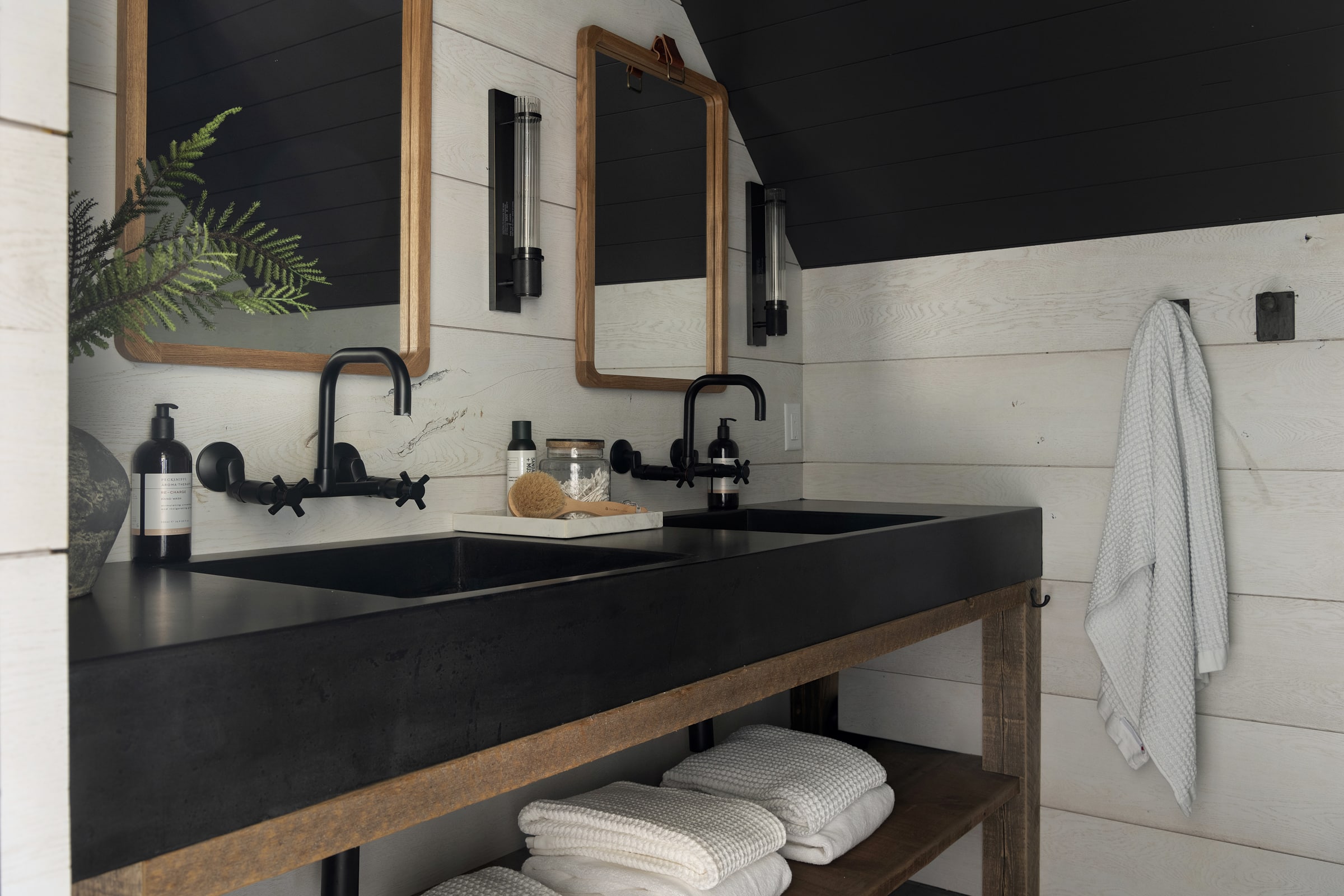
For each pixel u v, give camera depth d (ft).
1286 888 6.32
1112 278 6.94
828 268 8.28
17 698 1.98
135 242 3.91
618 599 3.62
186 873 2.37
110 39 3.92
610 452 6.40
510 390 5.70
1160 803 6.77
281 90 4.50
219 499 4.28
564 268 6.07
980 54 6.50
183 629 2.58
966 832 6.09
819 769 5.73
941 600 5.89
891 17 6.57
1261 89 5.91
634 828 4.65
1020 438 7.35
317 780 2.66
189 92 4.15
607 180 6.32
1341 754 6.14
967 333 7.57
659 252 6.78
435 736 2.97
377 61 4.94
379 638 2.82
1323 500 6.19
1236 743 6.49
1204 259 6.58
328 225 4.69
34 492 2.01
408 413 4.02
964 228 7.45
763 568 4.39
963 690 7.66
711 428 7.35
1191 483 6.37
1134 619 6.64
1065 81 6.40
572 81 6.13
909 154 7.23
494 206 5.53
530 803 5.24
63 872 2.06
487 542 5.05
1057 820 7.20
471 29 5.42
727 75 7.39
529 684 3.28
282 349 4.49
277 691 2.56
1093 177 6.75
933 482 7.77
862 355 8.11
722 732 7.45
